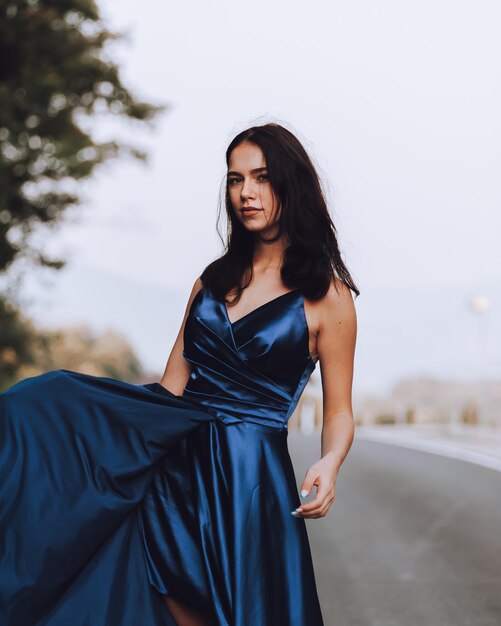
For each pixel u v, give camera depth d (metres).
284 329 2.74
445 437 21.20
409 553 7.17
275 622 2.54
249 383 2.73
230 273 2.86
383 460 14.69
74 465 2.48
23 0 17.83
